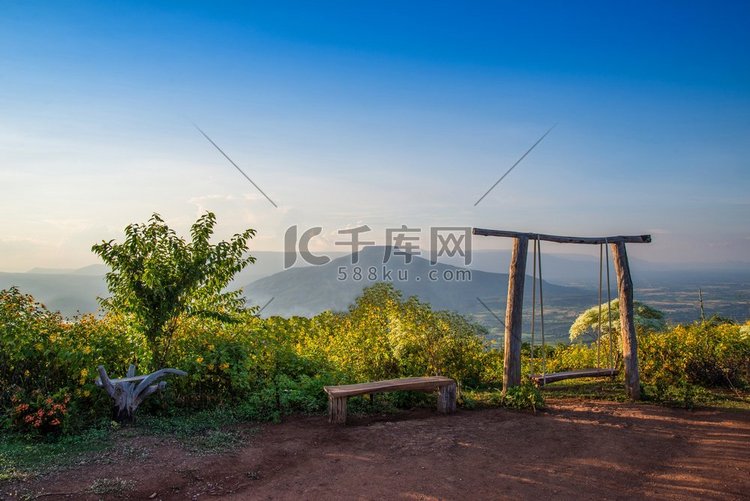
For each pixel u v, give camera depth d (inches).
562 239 344.5
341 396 264.1
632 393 346.3
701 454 219.8
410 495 171.9
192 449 207.9
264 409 278.4
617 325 500.4
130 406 245.6
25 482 165.8
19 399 225.8
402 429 255.0
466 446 228.2
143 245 283.1
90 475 175.3
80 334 278.2
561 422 275.7
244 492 169.9
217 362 295.1
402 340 405.7
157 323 284.2
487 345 446.6
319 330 493.0
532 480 189.2
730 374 393.4
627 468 202.8
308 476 186.9
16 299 265.3
